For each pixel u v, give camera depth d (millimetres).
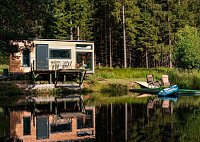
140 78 40219
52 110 21453
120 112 19859
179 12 55969
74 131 15266
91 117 18547
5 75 32969
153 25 55188
